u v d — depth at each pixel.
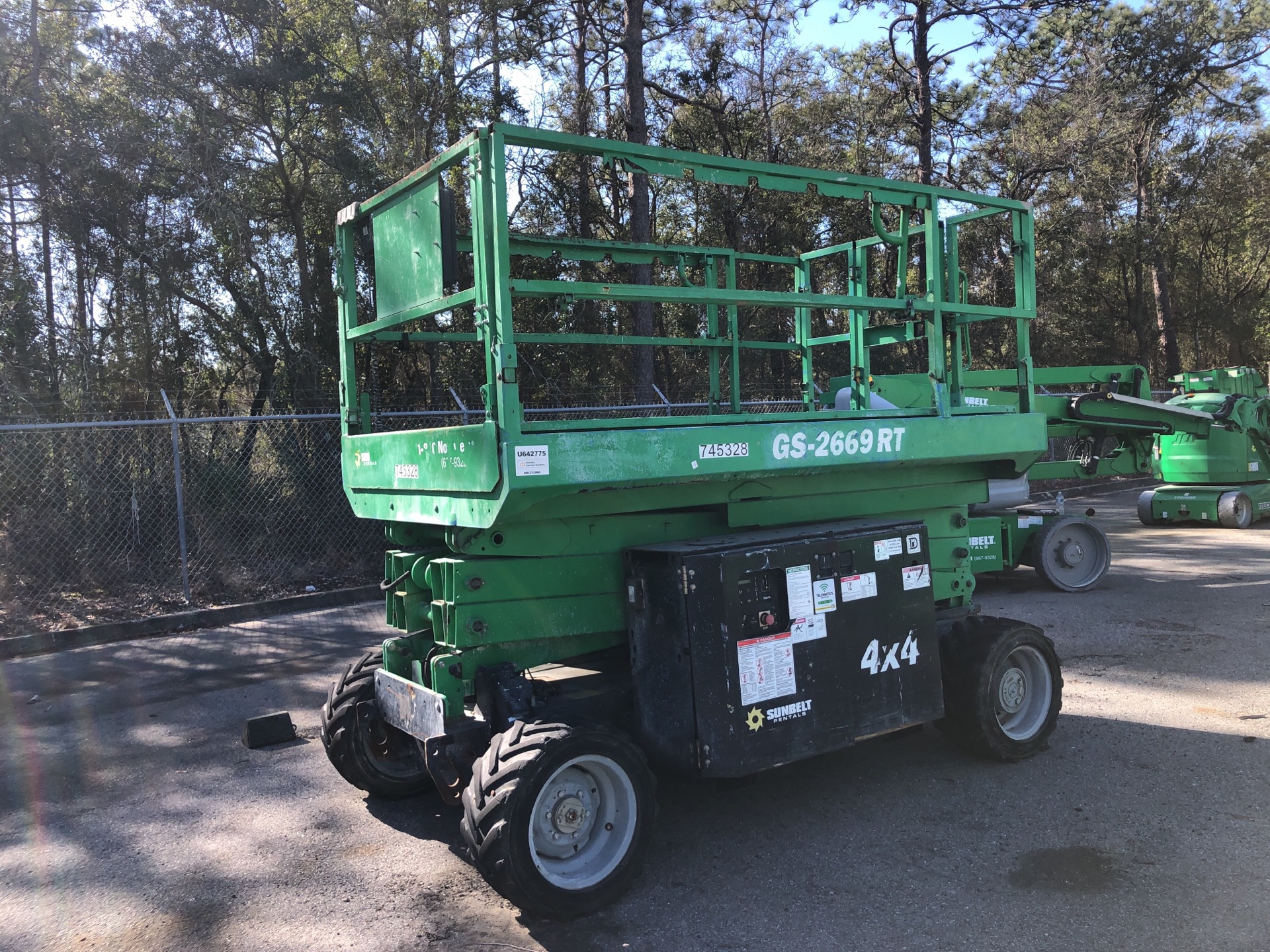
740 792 4.39
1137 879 3.37
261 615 8.97
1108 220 28.19
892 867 3.55
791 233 20.80
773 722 3.57
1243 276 35.75
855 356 5.73
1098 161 23.95
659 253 5.54
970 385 9.49
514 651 3.66
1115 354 31.92
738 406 5.61
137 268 13.21
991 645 4.47
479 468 3.30
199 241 13.62
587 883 3.22
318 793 4.58
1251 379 13.74
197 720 5.82
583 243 5.33
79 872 3.76
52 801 4.55
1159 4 28.83
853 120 23.38
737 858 3.69
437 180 3.53
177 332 13.90
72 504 9.70
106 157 12.82
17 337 12.16
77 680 6.81
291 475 10.45
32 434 9.55
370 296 14.13
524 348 15.88
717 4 20.83
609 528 3.81
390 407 14.01
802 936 3.07
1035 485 18.77
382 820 4.23
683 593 3.41
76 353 12.73
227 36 13.47
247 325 14.20
